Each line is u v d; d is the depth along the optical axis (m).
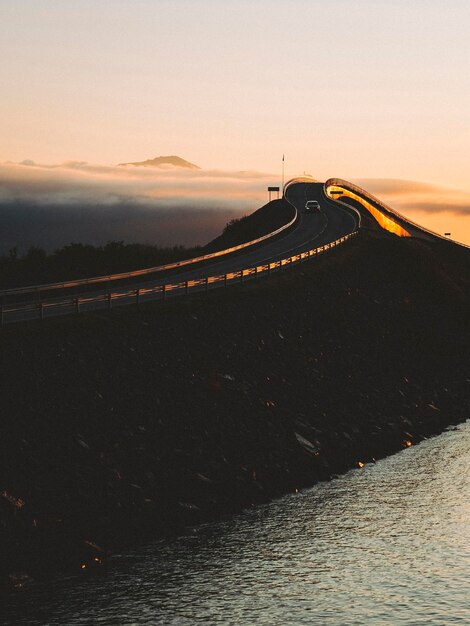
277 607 23.22
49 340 37.56
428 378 58.19
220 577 24.81
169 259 83.44
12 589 23.03
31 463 28.27
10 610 22.23
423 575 25.45
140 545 26.45
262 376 45.34
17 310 42.44
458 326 78.06
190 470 31.45
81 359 37.09
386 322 69.88
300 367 50.03
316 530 28.84
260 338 51.53
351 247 94.31
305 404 43.62
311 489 33.41
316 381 48.69
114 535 26.52
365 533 28.72
